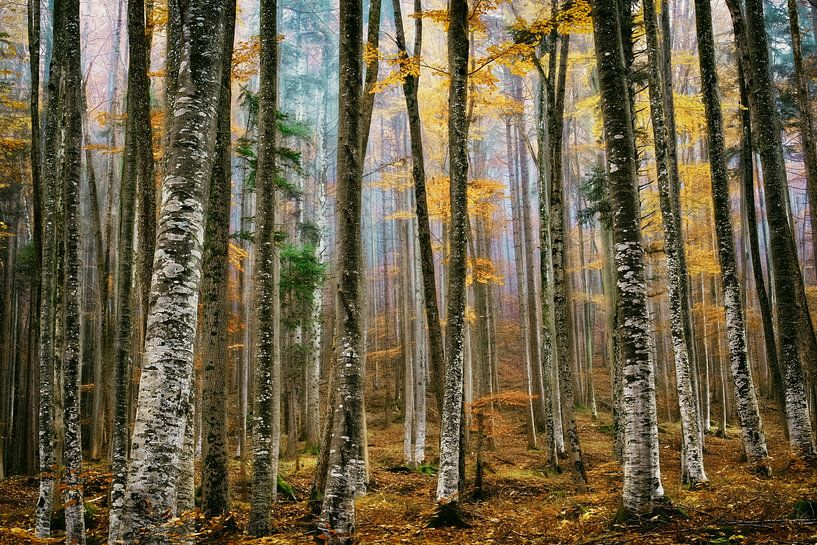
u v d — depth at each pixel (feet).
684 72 84.74
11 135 66.18
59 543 26.03
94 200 58.70
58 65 28.81
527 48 36.86
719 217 38.04
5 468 66.64
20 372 72.02
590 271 114.62
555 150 48.08
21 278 76.74
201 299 30.35
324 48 96.58
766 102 37.37
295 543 20.98
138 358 54.08
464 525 28.58
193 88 15.44
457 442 30.76
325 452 35.01
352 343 22.41
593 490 39.22
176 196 14.84
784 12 84.64
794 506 23.09
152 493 13.12
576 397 96.63
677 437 67.92
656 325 89.97
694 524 21.93
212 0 16.01
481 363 65.62
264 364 26.27
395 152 96.94
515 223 78.07
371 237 122.31
